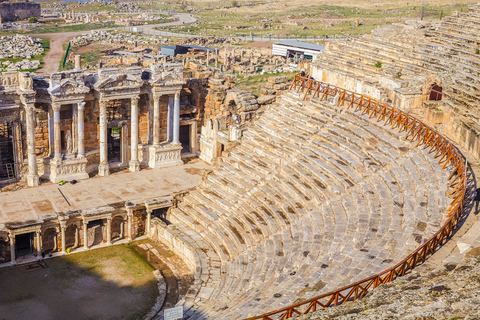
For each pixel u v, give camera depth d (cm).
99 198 5131
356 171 4128
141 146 5991
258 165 5034
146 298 4141
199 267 4291
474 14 5809
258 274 3609
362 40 6406
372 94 5288
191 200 5141
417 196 3388
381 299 2191
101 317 3875
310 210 4025
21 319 3806
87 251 4825
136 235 5147
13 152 5303
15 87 5119
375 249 2961
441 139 4062
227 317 2892
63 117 5447
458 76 4669
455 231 2842
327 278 2819
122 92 5547
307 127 5088
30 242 4688
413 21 6750
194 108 6369
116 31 19475
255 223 4378
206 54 14188
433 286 2191
